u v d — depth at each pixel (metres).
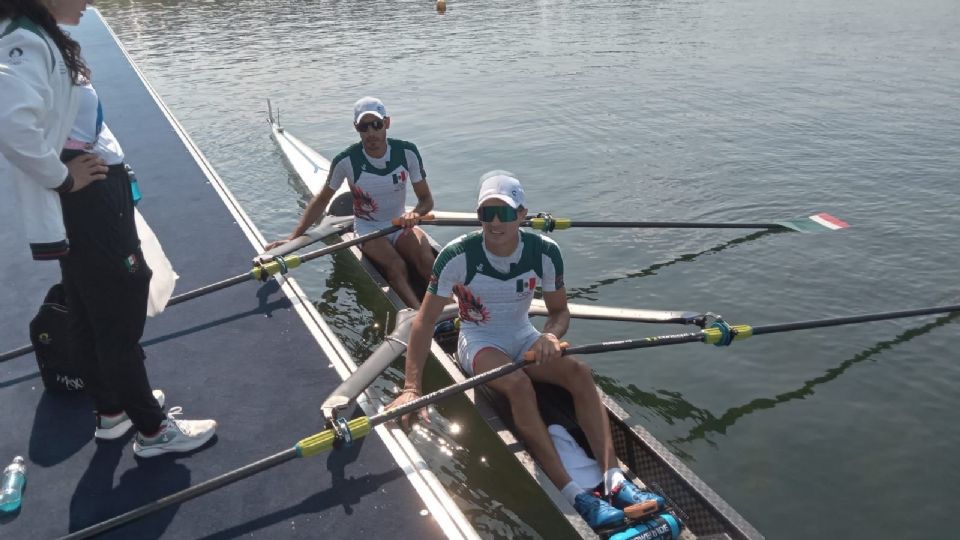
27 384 3.97
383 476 3.34
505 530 3.75
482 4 23.42
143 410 3.21
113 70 11.65
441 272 3.98
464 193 8.91
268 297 4.98
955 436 4.60
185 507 3.15
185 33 20.38
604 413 3.79
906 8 19.30
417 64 15.68
